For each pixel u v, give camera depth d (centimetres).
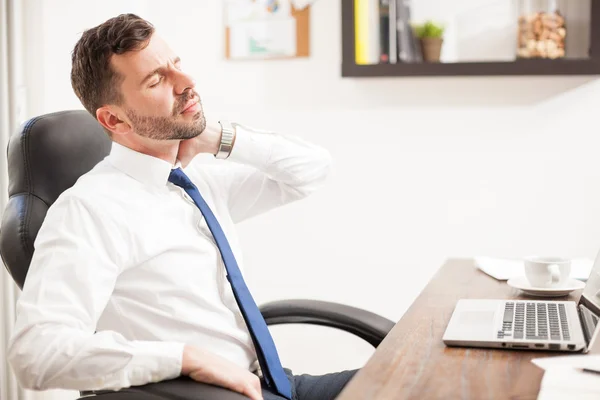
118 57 144
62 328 121
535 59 258
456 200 276
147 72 144
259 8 285
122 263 140
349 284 287
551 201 270
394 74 268
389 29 269
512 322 126
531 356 111
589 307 134
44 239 133
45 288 126
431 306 145
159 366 117
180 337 145
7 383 226
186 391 113
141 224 143
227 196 179
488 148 272
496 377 101
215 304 150
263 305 168
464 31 269
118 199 143
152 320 144
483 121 272
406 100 276
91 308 129
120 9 272
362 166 282
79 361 118
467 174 275
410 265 281
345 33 270
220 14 288
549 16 258
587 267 180
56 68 247
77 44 149
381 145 280
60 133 152
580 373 100
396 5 269
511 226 273
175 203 153
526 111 268
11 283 226
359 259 285
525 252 273
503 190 273
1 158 222
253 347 156
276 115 286
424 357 111
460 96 273
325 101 282
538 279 153
